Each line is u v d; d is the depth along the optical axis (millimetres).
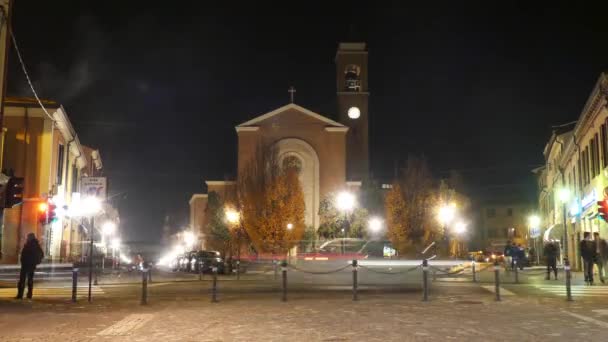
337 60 70812
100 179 18656
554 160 55500
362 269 30875
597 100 31391
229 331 11875
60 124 39750
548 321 13086
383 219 60375
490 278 30547
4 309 16188
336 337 11039
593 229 35656
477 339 10742
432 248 55000
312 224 64125
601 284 24656
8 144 37125
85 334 11664
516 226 96125
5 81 22578
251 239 57281
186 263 42531
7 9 22531
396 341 10570
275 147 61812
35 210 36594
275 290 23031
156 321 13461
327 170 65312
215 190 68000
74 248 43062
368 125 69625
